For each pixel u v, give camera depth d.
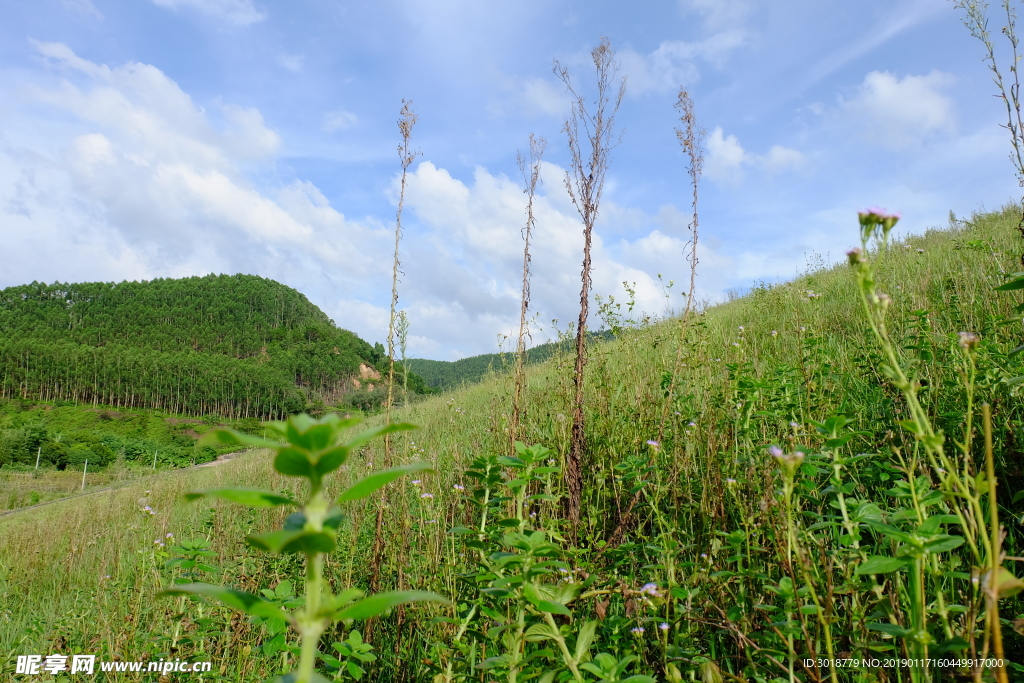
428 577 3.41
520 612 2.10
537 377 7.42
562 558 2.67
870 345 4.62
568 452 3.60
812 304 6.98
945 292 5.55
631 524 3.38
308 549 0.80
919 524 1.62
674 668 1.98
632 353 6.06
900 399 3.47
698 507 2.94
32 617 5.69
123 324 153.75
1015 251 5.67
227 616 3.57
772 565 2.36
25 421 89.88
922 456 2.87
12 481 39.91
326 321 185.88
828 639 1.66
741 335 6.20
